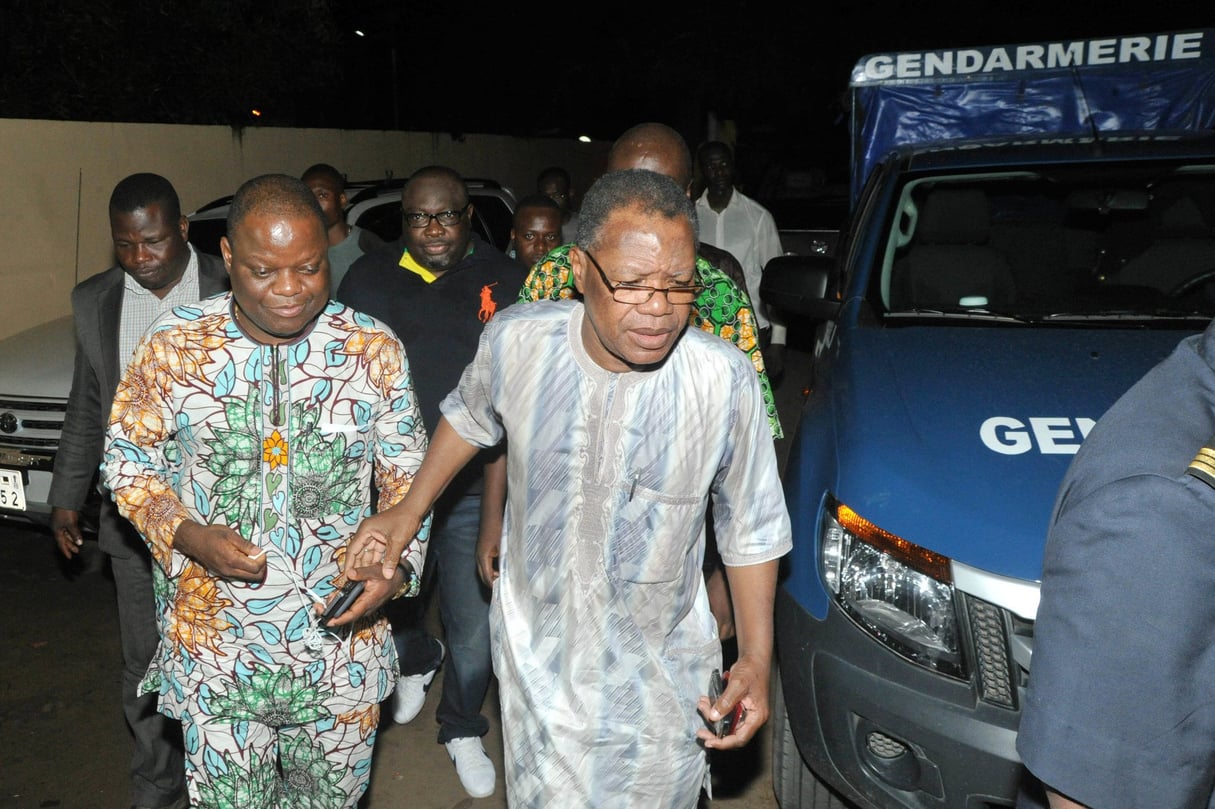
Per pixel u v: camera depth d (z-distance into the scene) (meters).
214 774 2.46
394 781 3.55
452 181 3.34
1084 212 3.93
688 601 2.09
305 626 2.39
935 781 2.45
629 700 2.06
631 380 1.96
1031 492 2.51
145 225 2.91
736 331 2.62
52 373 4.77
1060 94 5.32
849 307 3.66
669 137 2.95
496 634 2.17
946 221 3.95
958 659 2.41
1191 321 3.38
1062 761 1.25
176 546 2.25
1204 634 1.18
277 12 12.64
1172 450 1.21
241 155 10.74
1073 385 2.95
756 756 3.64
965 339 3.29
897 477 2.63
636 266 1.78
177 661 2.42
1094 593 1.21
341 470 2.36
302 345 2.31
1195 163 3.87
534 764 2.12
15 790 3.55
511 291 3.45
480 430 2.24
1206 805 1.25
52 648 4.54
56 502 3.22
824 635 2.62
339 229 4.84
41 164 8.51
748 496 2.06
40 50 10.50
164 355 2.29
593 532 2.01
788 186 11.09
